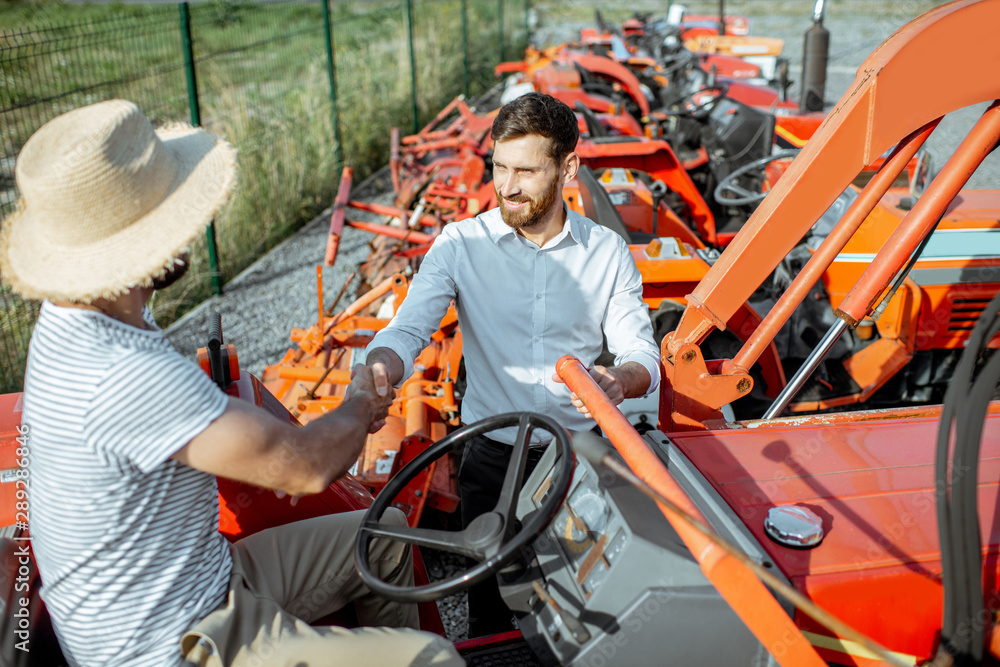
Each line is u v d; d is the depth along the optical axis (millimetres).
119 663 1449
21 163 1380
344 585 1802
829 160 2012
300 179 7578
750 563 1218
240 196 6645
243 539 1773
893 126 1998
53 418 1333
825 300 3967
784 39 17250
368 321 3703
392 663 1544
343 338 3619
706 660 1423
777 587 1197
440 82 12266
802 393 3674
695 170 6520
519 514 1667
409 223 5184
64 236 1361
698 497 1664
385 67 11133
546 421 1628
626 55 8797
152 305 5492
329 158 8148
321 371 3402
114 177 1343
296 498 1563
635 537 1384
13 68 5508
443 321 3459
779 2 22562
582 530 1526
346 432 1522
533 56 9680
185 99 7270
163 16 8508
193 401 1325
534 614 1523
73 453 1334
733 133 6109
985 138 2014
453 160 6527
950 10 1930
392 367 1834
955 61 1954
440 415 3293
